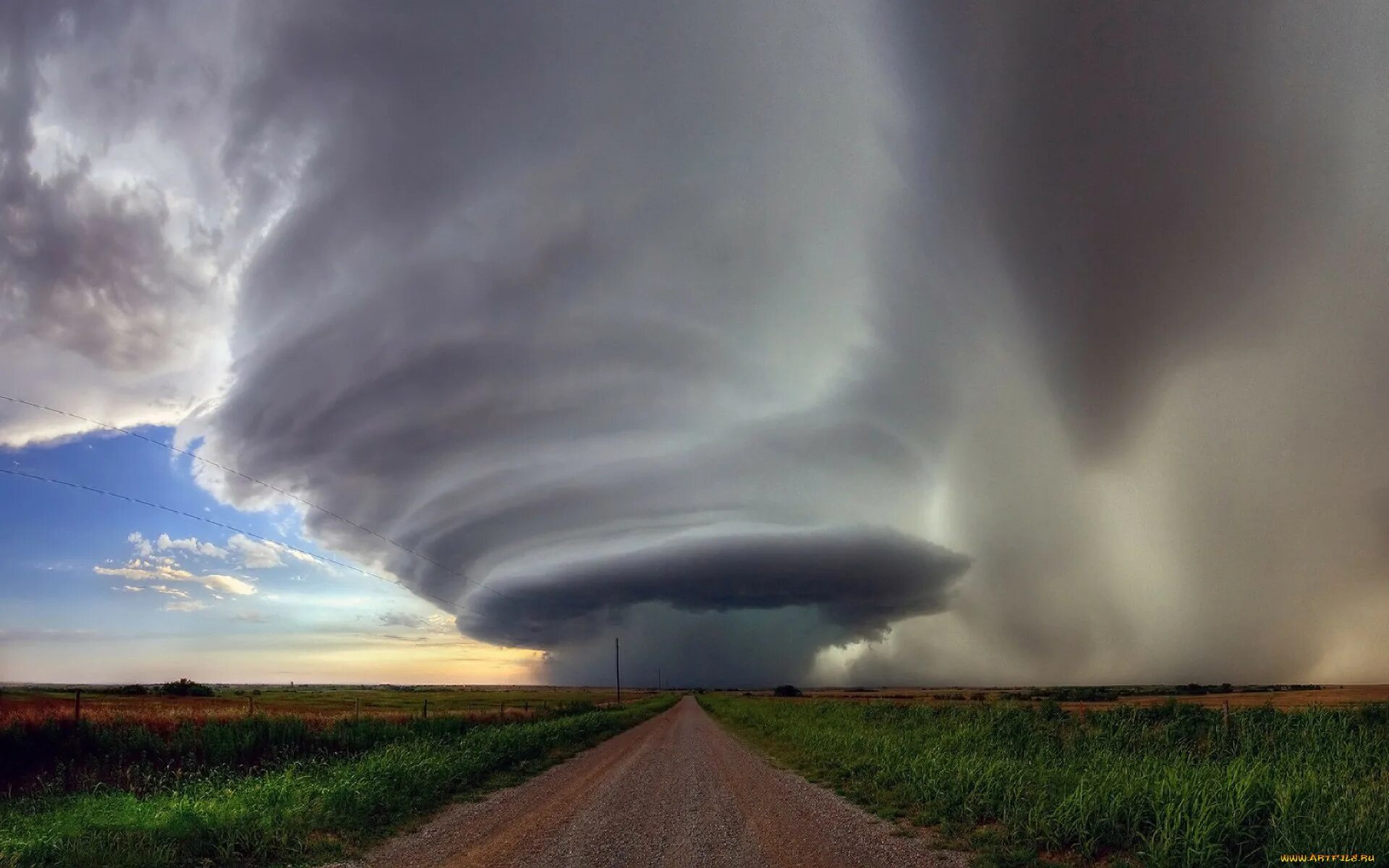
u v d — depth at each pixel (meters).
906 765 16.53
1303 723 17.84
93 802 12.91
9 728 18.44
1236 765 11.30
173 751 20.16
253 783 15.34
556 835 11.34
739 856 9.78
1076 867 8.88
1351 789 10.05
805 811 13.13
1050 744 18.86
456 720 32.22
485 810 14.03
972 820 11.52
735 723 46.31
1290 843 8.25
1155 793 10.04
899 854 9.71
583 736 34.00
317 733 24.33
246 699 61.03
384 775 15.41
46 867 9.04
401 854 10.33
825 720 35.00
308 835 11.06
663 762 22.92
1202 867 8.21
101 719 20.77
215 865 9.64
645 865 9.37
